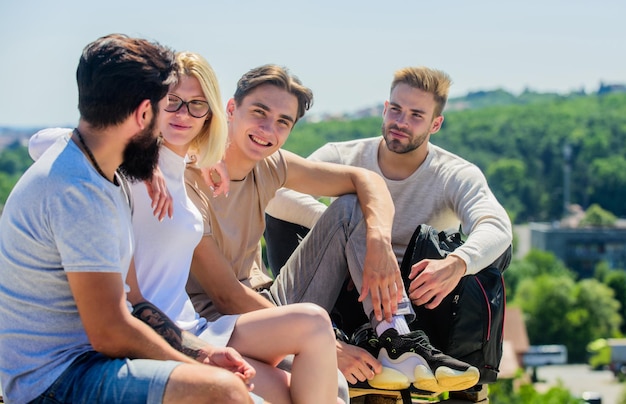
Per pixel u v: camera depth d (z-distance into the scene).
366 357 3.58
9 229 2.64
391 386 3.59
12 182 78.69
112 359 2.66
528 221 111.50
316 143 96.12
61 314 2.66
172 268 3.13
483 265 3.89
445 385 3.54
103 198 2.64
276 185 3.88
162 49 2.72
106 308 2.60
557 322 63.31
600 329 63.81
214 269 3.47
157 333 2.87
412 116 4.36
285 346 3.08
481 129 117.19
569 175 114.44
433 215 4.47
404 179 4.48
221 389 2.56
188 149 3.35
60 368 2.64
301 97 3.71
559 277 69.88
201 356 2.90
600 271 82.19
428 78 4.34
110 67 2.61
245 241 3.76
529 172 113.94
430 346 3.62
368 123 98.44
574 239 94.81
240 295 3.45
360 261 3.76
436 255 3.88
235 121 3.67
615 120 119.50
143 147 2.74
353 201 3.87
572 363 62.25
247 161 3.69
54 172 2.62
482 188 4.36
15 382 2.67
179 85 3.15
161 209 3.05
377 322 3.67
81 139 2.68
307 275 3.82
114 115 2.64
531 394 30.30
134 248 3.08
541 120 118.44
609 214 102.25
